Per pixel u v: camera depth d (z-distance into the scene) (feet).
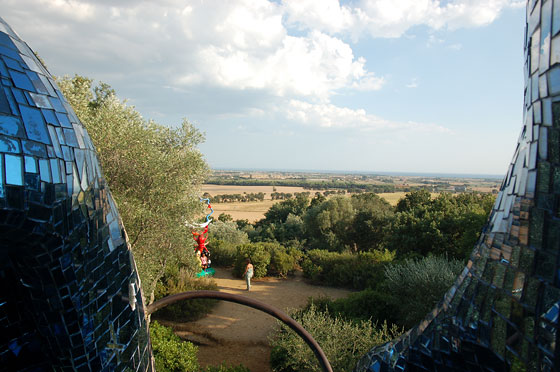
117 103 25.93
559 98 2.44
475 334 3.15
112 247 3.82
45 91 3.19
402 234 54.65
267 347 29.43
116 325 3.74
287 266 55.01
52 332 3.19
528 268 2.65
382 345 4.74
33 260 3.00
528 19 2.98
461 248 42.24
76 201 3.23
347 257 52.34
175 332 32.07
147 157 22.84
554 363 2.33
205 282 42.11
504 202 3.19
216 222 85.20
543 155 2.60
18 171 2.70
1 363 3.07
